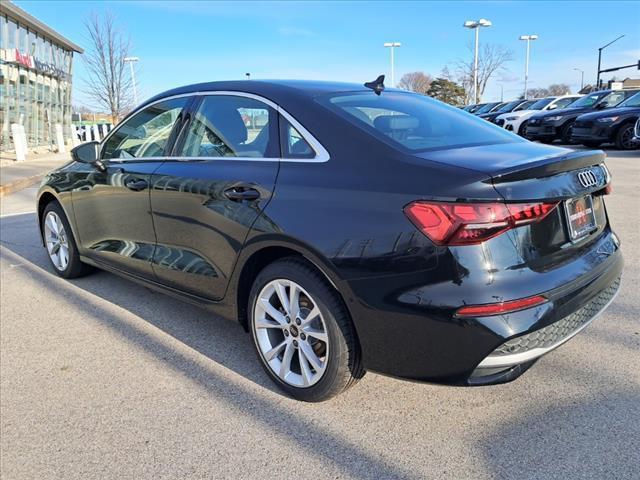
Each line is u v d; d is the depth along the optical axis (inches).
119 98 1310.3
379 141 100.8
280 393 113.6
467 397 109.0
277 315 111.6
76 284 186.7
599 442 93.4
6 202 384.5
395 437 97.6
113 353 133.8
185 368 125.5
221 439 98.8
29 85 891.4
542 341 88.9
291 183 105.1
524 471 87.5
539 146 112.4
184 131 136.9
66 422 105.4
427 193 87.4
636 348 125.3
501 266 85.7
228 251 116.9
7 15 798.5
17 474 91.1
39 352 135.2
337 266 95.1
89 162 160.7
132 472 90.9
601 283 102.5
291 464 91.5
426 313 87.4
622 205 279.1
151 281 145.7
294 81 127.3
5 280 193.0
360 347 99.0
